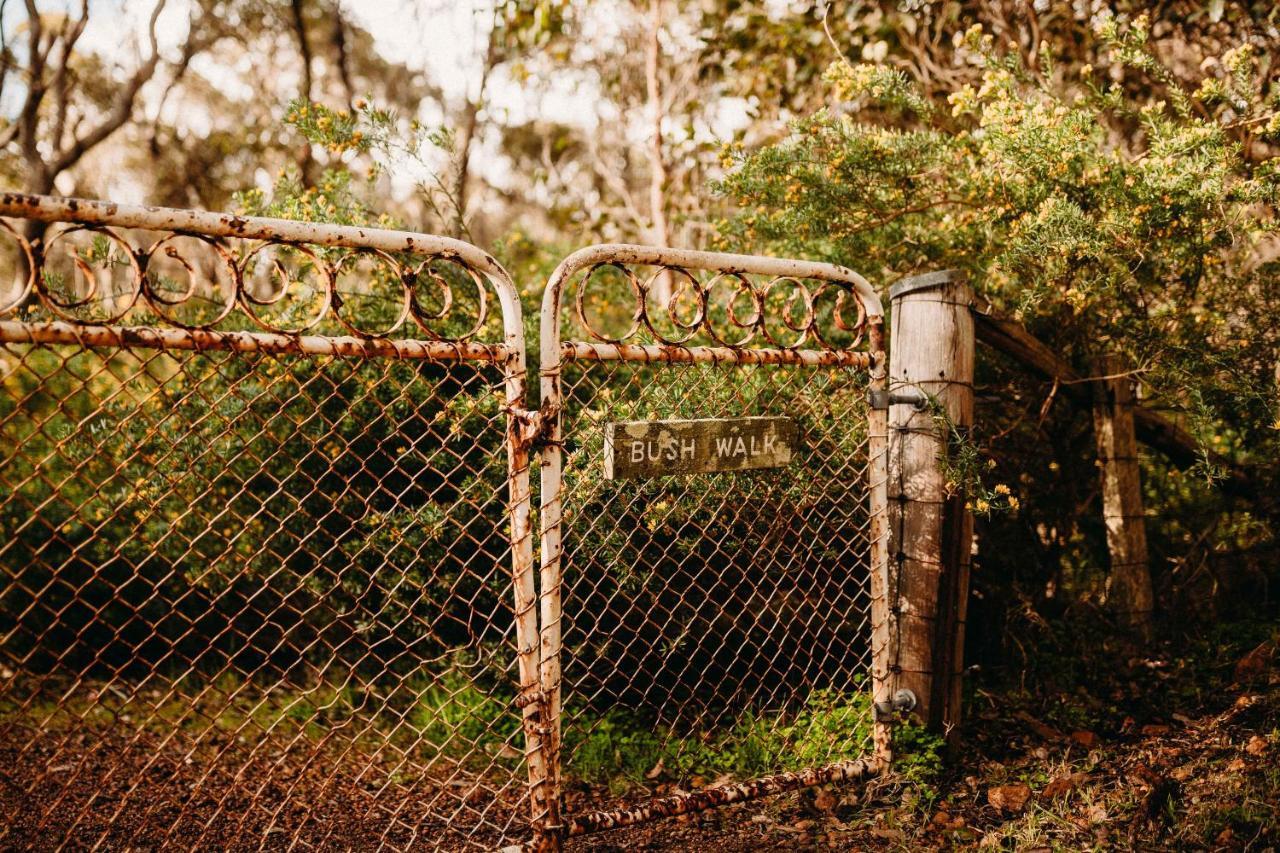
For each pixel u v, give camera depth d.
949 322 3.29
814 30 5.81
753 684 3.81
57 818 3.11
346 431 3.71
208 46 11.70
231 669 4.38
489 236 12.06
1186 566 4.58
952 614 3.35
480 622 3.79
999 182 3.87
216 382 3.84
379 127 3.96
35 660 4.69
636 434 2.79
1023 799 3.09
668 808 2.84
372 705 4.04
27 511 4.92
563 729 3.51
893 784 3.22
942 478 3.30
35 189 9.20
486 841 3.01
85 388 2.23
